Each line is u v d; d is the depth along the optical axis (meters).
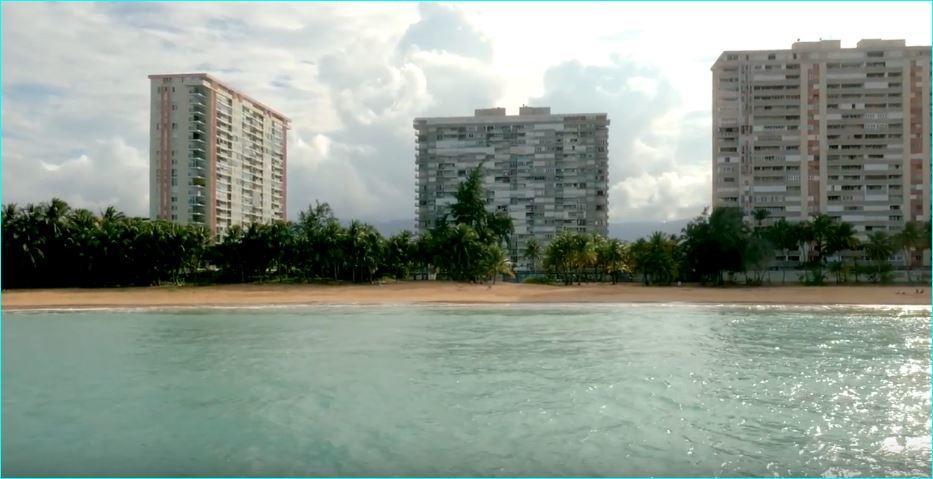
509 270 91.12
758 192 120.44
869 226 118.25
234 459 15.41
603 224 138.88
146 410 20.14
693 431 17.69
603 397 21.70
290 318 49.50
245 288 76.31
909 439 16.97
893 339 37.03
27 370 27.06
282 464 15.06
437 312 54.44
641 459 15.38
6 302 60.72
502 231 108.56
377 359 29.69
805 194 119.56
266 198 153.62
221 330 41.50
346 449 16.17
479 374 25.89
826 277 97.19
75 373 26.34
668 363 28.50
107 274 80.56
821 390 22.91
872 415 19.44
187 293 69.69
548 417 19.16
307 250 85.62
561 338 37.22
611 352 31.67
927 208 117.00
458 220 107.19
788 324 44.94
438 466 14.88
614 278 103.19
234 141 137.38
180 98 124.75
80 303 60.00
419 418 19.05
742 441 16.80
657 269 92.62
